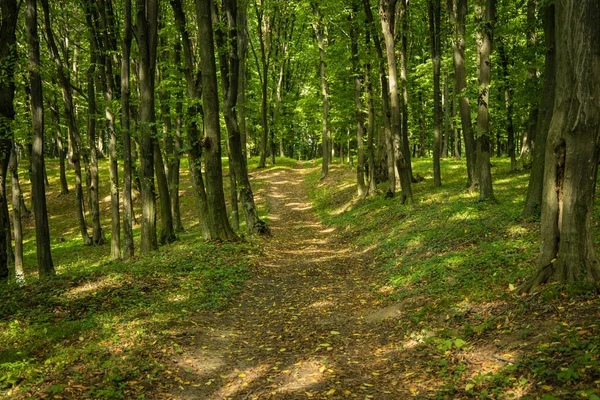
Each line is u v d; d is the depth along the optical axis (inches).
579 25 240.7
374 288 416.2
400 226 639.8
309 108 1565.0
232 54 711.1
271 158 1876.2
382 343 277.3
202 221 677.3
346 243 702.5
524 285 273.9
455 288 331.6
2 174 537.0
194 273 458.0
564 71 251.4
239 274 476.1
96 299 369.7
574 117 248.5
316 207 1141.7
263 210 1123.3
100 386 216.4
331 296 406.9
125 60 619.2
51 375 228.1
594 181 255.4
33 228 1195.3
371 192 983.6
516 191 690.2
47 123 1035.3
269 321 343.0
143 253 638.5
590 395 155.6
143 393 214.4
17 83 560.4
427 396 194.7
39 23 880.9
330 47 1016.9
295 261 582.2
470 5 944.3
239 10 935.7
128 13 610.9
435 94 870.4
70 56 1234.6
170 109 893.8
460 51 724.7
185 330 305.9
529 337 219.0
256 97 1551.4
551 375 179.0
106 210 1301.7
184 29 689.0
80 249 951.0
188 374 241.1
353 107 1088.8
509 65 813.9
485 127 633.0
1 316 343.3
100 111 967.0
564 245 258.8
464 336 247.3
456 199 712.4
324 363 249.8
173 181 951.6
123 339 280.4
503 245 405.1
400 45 876.6
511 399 173.9
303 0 953.5
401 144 778.8
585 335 199.0
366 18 834.2
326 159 1437.0
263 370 247.4
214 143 618.2
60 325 310.8
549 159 264.1
